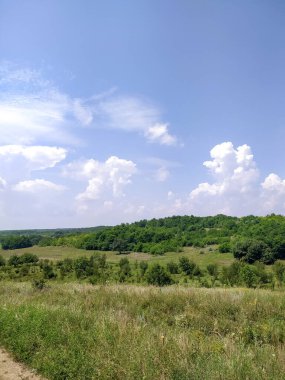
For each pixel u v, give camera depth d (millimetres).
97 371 6098
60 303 13984
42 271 59750
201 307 11930
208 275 66688
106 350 6891
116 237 129125
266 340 7988
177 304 12883
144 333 7941
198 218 160375
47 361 6887
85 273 56906
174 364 5977
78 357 6695
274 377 5422
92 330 8211
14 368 7246
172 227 153875
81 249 129250
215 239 121500
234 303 12102
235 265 51219
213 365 5840
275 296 13594
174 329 9016
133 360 6168
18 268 66438
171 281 45938
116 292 15656
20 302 13289
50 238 144250
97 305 13086
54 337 7918
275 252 86312
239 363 5824
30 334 8312
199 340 7840
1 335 9039
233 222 136625
